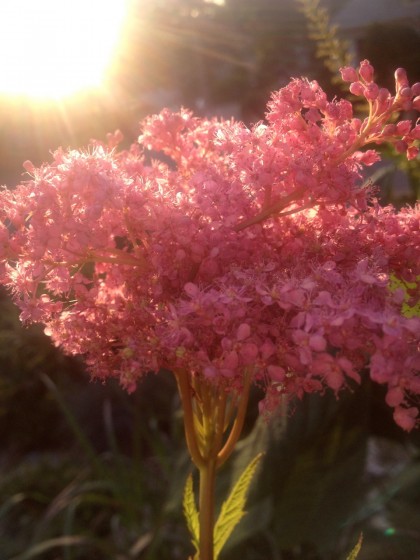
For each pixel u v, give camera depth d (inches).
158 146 8.7
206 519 7.7
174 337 6.5
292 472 15.1
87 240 6.7
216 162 8.2
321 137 7.2
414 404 7.2
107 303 7.6
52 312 7.7
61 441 31.9
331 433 14.9
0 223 7.2
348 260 7.2
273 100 7.4
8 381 31.4
